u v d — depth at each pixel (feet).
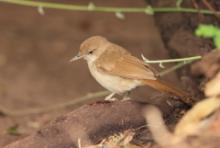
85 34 76.79
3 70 67.21
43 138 30.96
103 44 36.58
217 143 25.29
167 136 26.99
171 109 32.04
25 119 49.08
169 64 49.01
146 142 27.89
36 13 82.74
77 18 80.59
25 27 79.05
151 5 45.27
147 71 33.37
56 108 52.49
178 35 42.22
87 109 32.17
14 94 59.31
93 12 81.87
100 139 29.94
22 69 67.56
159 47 70.44
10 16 82.12
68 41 74.79
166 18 43.73
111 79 34.83
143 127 29.86
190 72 38.91
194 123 27.04
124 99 34.12
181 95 31.17
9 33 77.30
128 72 33.86
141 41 73.00
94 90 61.57
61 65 68.90
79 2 82.99
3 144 41.06
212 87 28.19
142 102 32.48
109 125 30.86
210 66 37.27
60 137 30.76
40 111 51.44
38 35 76.74
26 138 31.32
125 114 31.45
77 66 68.59
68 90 61.41
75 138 30.42
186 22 42.57
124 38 74.38
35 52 72.33
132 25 78.38
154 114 29.68
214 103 27.63
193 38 41.22
